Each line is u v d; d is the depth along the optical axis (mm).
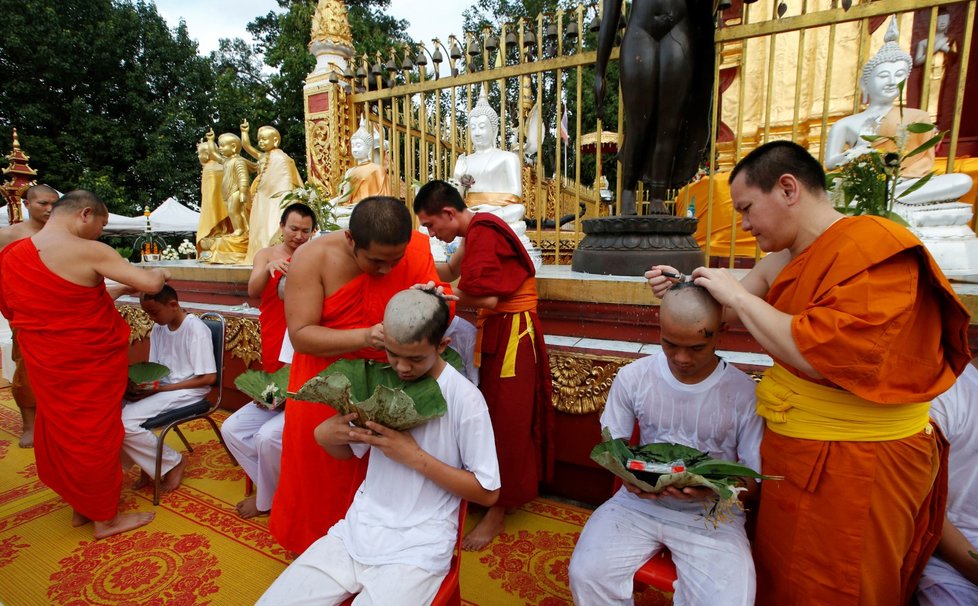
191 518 2898
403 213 1760
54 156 15688
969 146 4863
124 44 17547
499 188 3906
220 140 5941
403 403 1437
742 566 1471
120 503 3076
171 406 3178
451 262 2996
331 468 2150
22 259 2527
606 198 9430
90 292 2621
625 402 1792
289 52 16016
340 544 1632
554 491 3062
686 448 1605
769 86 3047
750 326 1335
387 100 5719
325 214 4027
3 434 4234
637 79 2910
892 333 1157
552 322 3057
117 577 2395
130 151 17391
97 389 2633
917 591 1596
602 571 1590
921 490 1327
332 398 1528
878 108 3047
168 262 6555
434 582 1520
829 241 1266
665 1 2801
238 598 2256
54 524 2846
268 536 2711
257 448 2693
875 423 1275
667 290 1575
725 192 4328
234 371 4426
